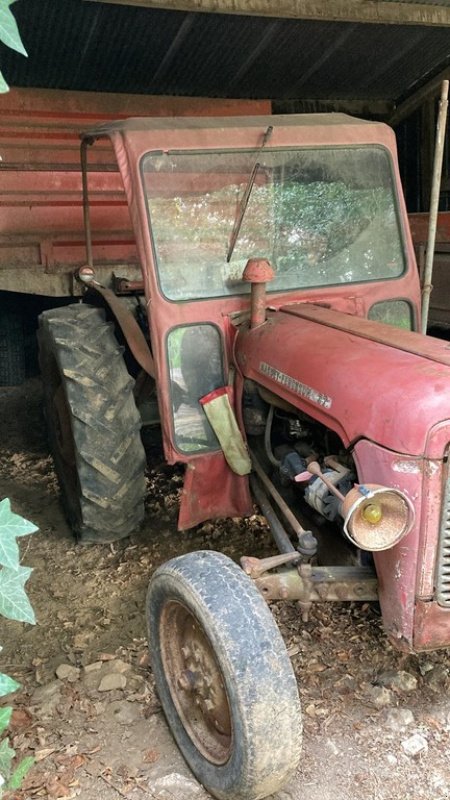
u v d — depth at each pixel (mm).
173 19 4727
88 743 2334
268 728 1857
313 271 3072
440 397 1886
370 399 2035
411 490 1891
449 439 1861
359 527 1840
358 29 5234
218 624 1927
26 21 4504
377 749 2246
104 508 3332
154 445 4707
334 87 6074
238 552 3475
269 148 2959
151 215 2879
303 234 3051
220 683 2076
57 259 5227
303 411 2400
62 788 2148
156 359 2955
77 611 3094
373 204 3115
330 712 2395
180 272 2932
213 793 2072
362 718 2367
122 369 3354
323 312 2814
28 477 4508
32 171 5082
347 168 3066
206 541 3588
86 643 2871
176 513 3865
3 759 1604
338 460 2340
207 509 3115
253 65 5453
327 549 2617
